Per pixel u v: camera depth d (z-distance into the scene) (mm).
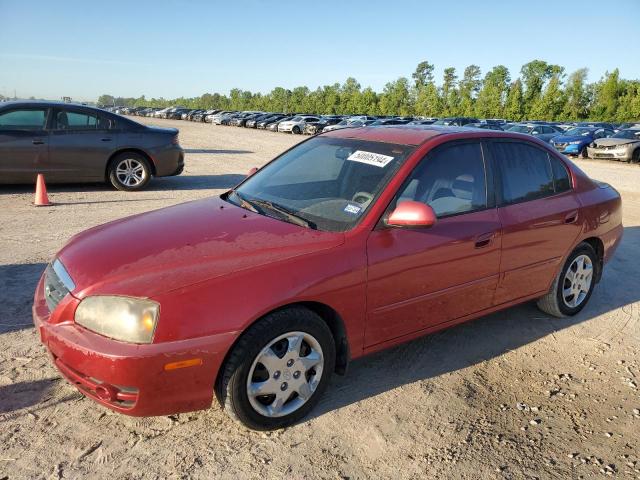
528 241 4016
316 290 2891
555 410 3293
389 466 2719
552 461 2814
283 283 2795
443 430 3031
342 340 3172
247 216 3412
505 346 4125
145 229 3273
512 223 3873
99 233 3363
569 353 4055
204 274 2688
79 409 3047
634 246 7281
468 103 80312
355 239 3102
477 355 3957
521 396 3434
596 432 3086
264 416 2873
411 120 35562
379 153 3654
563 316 4680
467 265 3613
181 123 51562
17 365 3457
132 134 9766
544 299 4566
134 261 2814
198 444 2811
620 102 69688
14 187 9859
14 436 2785
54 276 3016
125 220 3627
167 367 2547
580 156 23531
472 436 2990
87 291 2676
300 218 3332
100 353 2510
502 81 83562
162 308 2543
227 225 3250
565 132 25953
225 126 49656
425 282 3396
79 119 9383
